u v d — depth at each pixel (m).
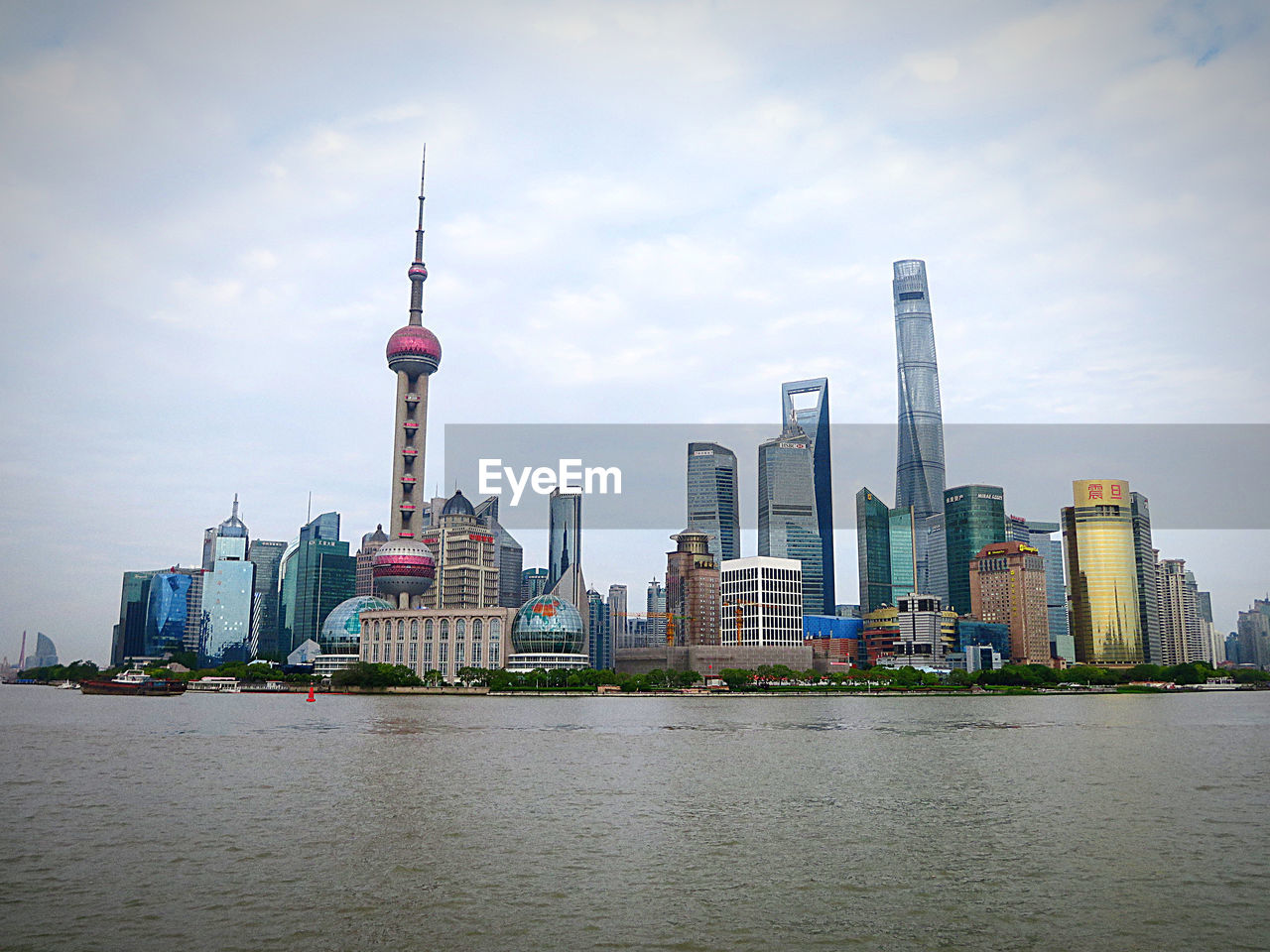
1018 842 92.25
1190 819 104.56
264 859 83.69
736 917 67.94
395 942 62.53
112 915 67.50
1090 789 126.31
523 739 196.38
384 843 90.19
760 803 113.56
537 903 70.88
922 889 75.38
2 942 61.97
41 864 81.62
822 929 65.62
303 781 129.75
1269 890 75.50
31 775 135.50
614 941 63.06
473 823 100.00
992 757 166.12
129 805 110.25
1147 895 73.75
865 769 147.62
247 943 62.12
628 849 88.25
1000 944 63.06
